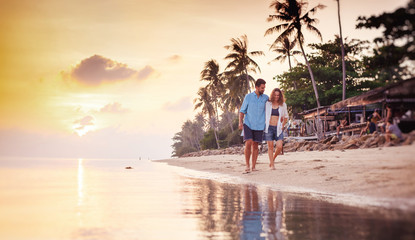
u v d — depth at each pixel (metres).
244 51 45.59
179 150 91.31
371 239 2.06
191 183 6.46
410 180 3.82
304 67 37.22
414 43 4.38
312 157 10.48
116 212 3.13
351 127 19.19
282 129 8.58
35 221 2.68
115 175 8.90
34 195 4.33
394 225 2.42
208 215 3.02
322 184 5.13
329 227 2.46
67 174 8.98
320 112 25.27
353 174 5.30
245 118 8.58
